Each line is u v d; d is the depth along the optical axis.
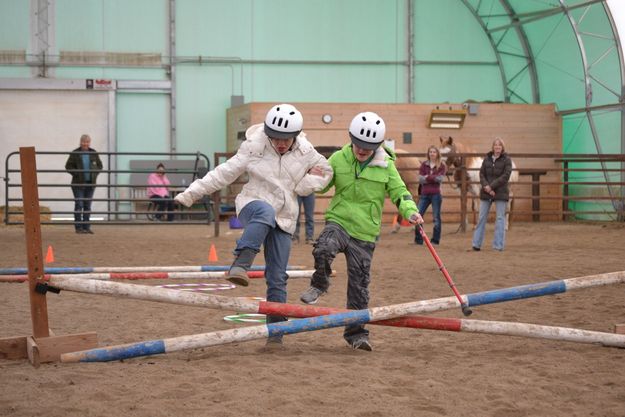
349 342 8.14
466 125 33.75
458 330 7.71
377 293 12.31
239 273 7.60
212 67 36.44
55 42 35.31
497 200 19.48
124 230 27.38
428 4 37.19
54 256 17.73
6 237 23.02
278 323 7.44
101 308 10.70
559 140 34.25
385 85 37.22
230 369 7.02
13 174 34.91
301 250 19.75
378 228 8.17
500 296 7.80
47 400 6.01
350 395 6.25
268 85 36.75
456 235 24.92
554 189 34.16
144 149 36.03
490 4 35.78
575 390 6.52
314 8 36.88
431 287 13.02
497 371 7.14
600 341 7.90
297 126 7.77
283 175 7.93
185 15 36.25
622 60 30.39
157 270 13.22
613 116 31.23
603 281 7.91
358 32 37.03
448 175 27.91
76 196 24.88
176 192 34.16
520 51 35.88
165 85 35.97
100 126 35.62
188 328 9.30
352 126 7.87
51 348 7.34
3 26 34.97
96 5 35.62
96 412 5.72
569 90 33.84
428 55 37.28
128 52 35.84
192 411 5.77
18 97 35.03
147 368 7.04
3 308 10.57
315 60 36.91
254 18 36.62
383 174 8.06
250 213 7.84
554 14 32.88
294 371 7.00
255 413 5.76
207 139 36.41
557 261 17.09
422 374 7.01
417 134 33.34
